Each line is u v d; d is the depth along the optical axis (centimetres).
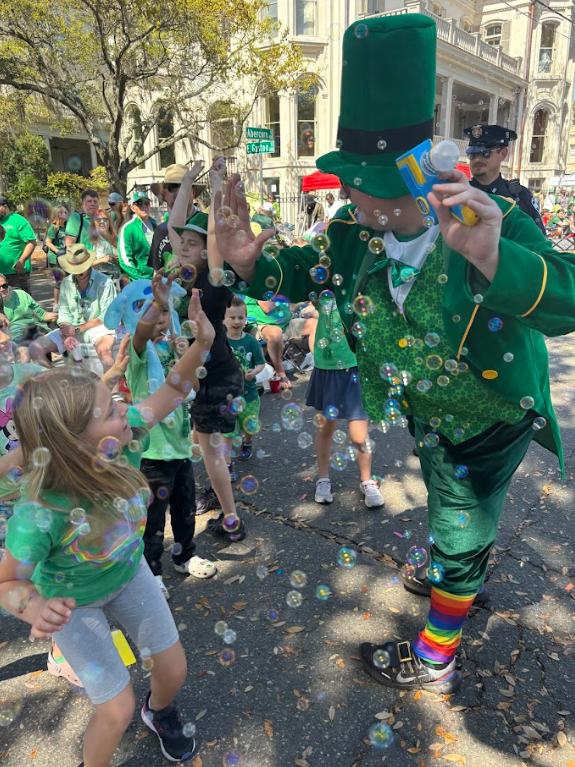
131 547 130
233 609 207
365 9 1565
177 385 146
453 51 1692
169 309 185
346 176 129
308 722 159
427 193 106
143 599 136
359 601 209
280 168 1622
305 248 169
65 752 153
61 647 124
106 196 1361
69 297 381
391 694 168
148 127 1246
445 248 127
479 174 313
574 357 538
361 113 125
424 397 148
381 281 144
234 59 1195
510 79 2095
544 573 224
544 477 306
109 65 1034
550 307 108
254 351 320
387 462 327
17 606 110
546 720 158
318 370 265
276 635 193
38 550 112
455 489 153
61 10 982
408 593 213
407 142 123
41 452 112
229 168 1675
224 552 242
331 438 269
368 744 152
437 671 167
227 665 180
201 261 214
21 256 554
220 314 225
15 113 1341
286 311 438
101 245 508
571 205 1831
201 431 233
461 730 155
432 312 137
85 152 2320
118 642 188
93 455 116
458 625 164
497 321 130
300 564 232
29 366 182
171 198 328
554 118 2308
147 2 955
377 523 261
